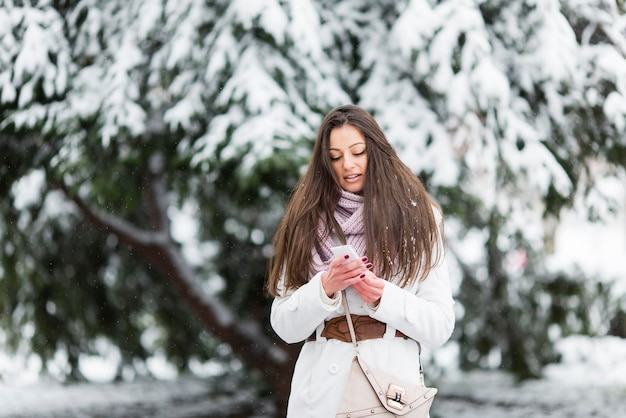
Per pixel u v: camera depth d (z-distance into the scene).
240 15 5.63
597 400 8.79
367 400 2.67
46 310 9.09
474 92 5.66
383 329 2.82
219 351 9.87
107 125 5.80
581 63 6.28
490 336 9.26
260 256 8.42
